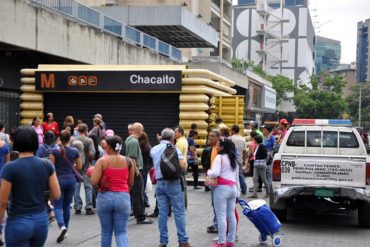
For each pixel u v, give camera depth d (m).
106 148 7.39
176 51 38.09
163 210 8.98
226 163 8.88
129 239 9.81
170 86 19.19
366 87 133.12
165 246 9.03
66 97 20.27
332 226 11.62
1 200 5.31
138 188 11.22
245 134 24.33
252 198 15.46
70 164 9.57
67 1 22.69
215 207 8.98
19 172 5.32
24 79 19.98
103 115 20.11
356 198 10.80
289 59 147.12
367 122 115.44
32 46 19.86
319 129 12.55
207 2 60.88
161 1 54.62
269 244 9.70
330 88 86.19
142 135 12.26
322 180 11.07
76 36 23.28
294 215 13.01
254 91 50.69
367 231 11.11
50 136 9.83
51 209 10.88
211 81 20.16
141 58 30.47
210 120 21.16
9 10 18.22
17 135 5.45
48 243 9.30
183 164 8.93
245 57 135.12
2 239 9.02
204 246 9.39
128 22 42.47
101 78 19.56
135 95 19.94
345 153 12.45
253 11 135.25
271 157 15.90
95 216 11.95
